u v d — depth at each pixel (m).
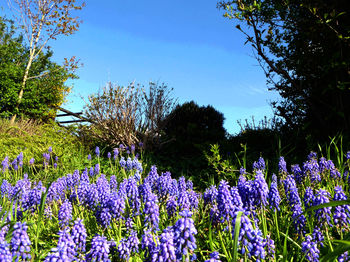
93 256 2.43
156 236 2.74
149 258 2.26
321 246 2.60
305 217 3.01
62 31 21.52
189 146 10.20
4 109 19.94
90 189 3.87
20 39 23.02
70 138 11.52
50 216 4.16
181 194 3.47
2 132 13.02
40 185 4.83
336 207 2.67
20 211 3.92
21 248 2.23
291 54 6.56
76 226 2.58
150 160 8.79
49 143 11.12
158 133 10.41
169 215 3.60
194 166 8.59
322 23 5.66
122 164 7.02
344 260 2.17
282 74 6.57
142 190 3.81
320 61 6.23
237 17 5.59
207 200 3.67
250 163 7.40
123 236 3.51
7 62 20.70
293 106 7.26
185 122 12.27
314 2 5.67
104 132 10.55
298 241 2.91
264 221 2.89
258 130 9.73
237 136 10.29
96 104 10.55
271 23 6.11
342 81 5.98
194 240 1.92
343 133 6.29
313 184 4.43
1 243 2.19
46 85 21.22
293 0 6.12
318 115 6.38
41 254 2.96
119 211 3.28
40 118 20.47
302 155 7.15
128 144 10.25
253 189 2.89
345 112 6.26
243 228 2.04
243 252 2.06
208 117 12.60
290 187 3.46
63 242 2.13
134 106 10.45
